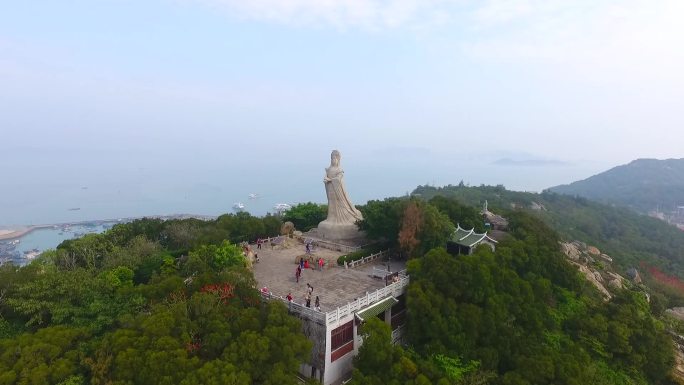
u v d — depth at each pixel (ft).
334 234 199.62
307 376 117.50
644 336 159.63
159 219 203.21
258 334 99.91
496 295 138.00
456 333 123.13
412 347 124.57
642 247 590.96
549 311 160.66
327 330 112.57
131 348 92.38
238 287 118.32
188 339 97.30
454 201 211.61
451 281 134.51
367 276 152.97
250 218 215.92
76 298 115.14
